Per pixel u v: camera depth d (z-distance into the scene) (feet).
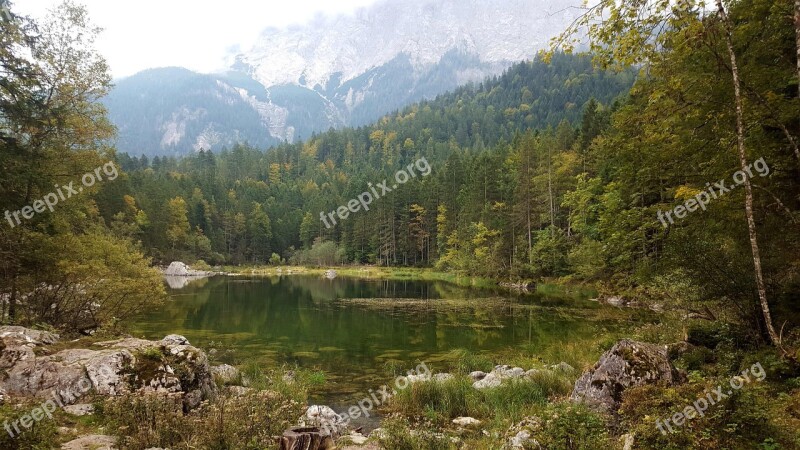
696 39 27.27
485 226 179.52
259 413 23.02
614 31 25.89
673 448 16.81
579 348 48.60
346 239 268.41
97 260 48.24
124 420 22.33
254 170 478.59
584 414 19.58
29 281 43.57
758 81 30.83
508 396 33.60
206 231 284.20
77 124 51.85
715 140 34.99
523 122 482.69
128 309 52.49
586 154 142.61
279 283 174.70
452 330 68.69
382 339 62.59
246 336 64.69
